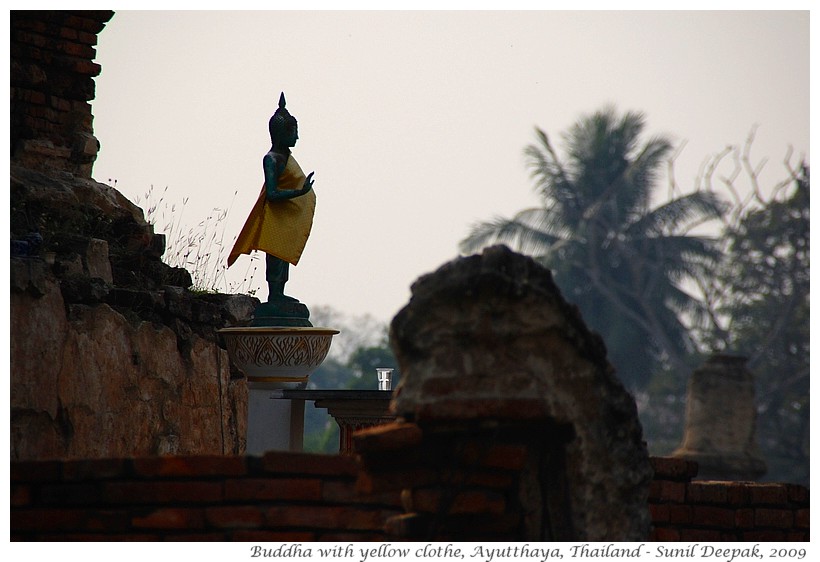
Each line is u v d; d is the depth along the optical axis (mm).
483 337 9109
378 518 9750
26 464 9898
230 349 17188
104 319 16266
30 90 18406
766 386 70000
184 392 17625
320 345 17094
